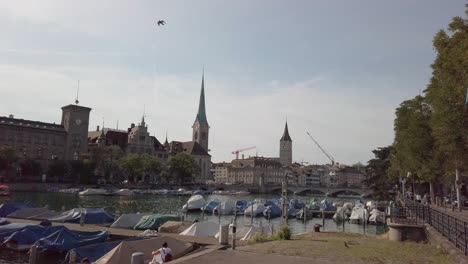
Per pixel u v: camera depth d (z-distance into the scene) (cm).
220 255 2125
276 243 2712
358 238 3347
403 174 7725
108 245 3058
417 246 2673
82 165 16738
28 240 3481
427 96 3675
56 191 14375
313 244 2669
